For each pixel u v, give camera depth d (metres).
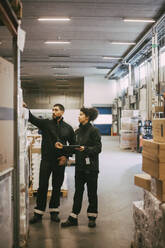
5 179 1.89
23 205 2.61
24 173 2.63
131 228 3.31
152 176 2.23
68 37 10.77
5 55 12.55
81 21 8.97
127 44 11.70
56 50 12.80
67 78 21.62
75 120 18.80
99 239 2.97
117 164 8.55
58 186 3.55
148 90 12.74
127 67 16.17
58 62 15.48
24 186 2.62
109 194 4.96
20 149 2.57
